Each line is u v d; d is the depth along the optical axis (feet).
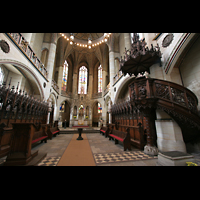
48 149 17.61
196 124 12.87
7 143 15.30
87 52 81.82
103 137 31.89
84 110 72.43
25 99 26.03
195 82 17.31
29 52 29.94
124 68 22.02
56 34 51.52
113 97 49.19
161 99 14.01
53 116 60.85
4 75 32.14
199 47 17.10
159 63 19.36
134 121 28.02
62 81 74.64
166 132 16.15
